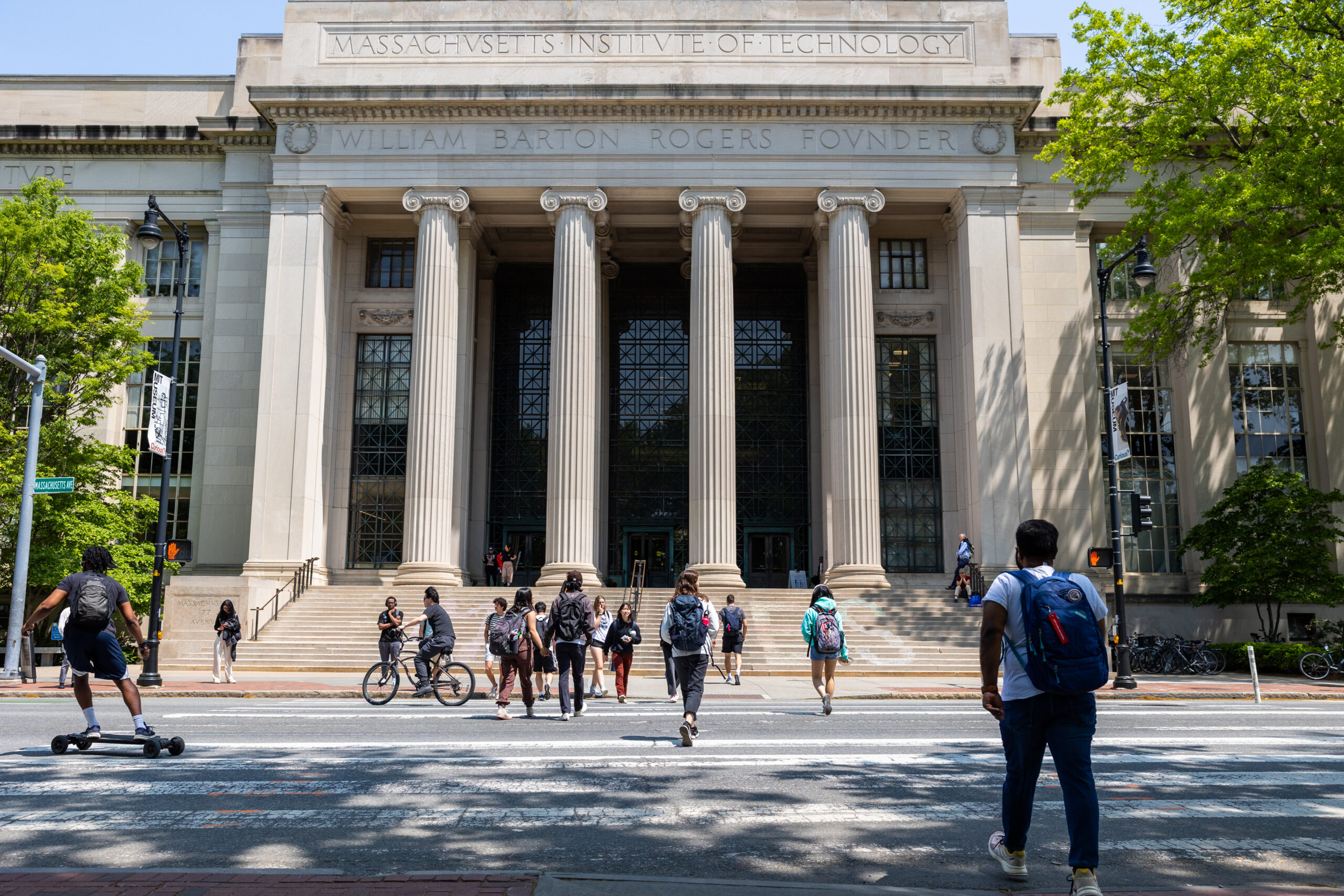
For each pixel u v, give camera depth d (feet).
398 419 130.72
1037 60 133.90
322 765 33.68
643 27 125.29
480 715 51.72
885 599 110.11
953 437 130.00
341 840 23.00
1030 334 128.88
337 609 106.52
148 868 20.27
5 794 28.17
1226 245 99.45
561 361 117.39
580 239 119.85
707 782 30.81
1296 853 22.94
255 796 28.12
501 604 53.01
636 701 64.08
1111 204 131.95
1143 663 104.58
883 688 78.13
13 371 105.81
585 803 27.53
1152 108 104.01
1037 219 130.93
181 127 133.18
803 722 48.93
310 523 117.50
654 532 142.10
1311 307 132.36
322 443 120.67
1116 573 83.46
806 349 144.77
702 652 39.81
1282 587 109.50
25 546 84.38
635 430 144.25
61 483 85.40
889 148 122.11
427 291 119.24
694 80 124.26
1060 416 127.03
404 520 122.01
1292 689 79.46
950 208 127.44
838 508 115.75
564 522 114.01
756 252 144.15
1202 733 45.29
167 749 36.37
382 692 67.10
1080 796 18.43
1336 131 88.53
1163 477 129.90
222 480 125.59
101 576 36.58
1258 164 92.94
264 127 130.52
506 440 142.20
